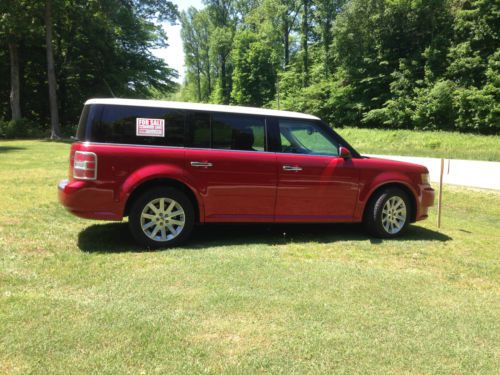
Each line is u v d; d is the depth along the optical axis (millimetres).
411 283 4281
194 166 5285
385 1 38406
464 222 8070
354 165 5992
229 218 5492
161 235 5277
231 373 2633
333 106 44500
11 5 29547
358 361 2824
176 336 3041
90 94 40656
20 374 2529
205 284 4031
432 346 3045
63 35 37438
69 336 2971
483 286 4320
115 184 5016
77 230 5953
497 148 26484
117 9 36906
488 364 2846
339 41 41812
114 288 3865
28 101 39625
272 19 57969
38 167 13180
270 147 5668
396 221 6293
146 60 43781
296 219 5797
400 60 38094
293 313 3480
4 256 4621
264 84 62406
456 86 32812
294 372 2674
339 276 4375
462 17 33469
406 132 34062
